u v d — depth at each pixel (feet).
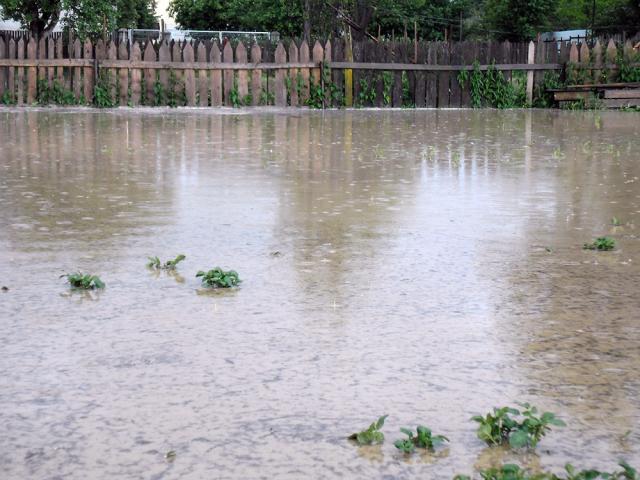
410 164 33.30
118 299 14.37
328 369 11.27
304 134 47.83
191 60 73.61
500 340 12.47
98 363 11.47
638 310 13.97
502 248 18.33
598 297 14.67
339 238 19.19
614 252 18.04
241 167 31.86
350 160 34.58
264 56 75.05
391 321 13.29
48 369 11.25
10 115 61.82
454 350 12.03
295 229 20.13
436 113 70.54
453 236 19.49
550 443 9.23
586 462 8.82
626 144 42.06
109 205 23.21
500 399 10.36
